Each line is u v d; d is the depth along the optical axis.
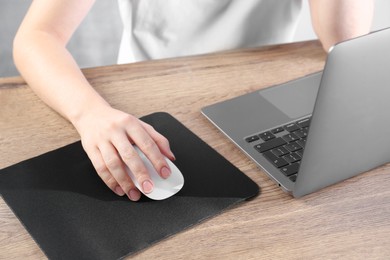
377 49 0.60
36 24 0.97
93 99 0.84
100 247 0.65
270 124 0.85
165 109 0.90
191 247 0.66
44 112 0.88
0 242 0.66
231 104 0.90
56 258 0.63
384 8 1.72
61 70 0.89
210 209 0.71
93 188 0.74
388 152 0.76
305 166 0.68
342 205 0.73
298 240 0.68
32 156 0.80
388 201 0.74
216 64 1.01
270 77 0.98
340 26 1.08
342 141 0.68
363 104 0.64
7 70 1.82
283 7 1.31
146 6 1.33
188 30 1.36
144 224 0.68
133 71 0.98
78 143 0.82
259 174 0.78
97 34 1.77
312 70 1.01
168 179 0.73
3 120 0.86
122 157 0.74
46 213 0.70
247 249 0.66
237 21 1.33
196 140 0.83
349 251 0.67
